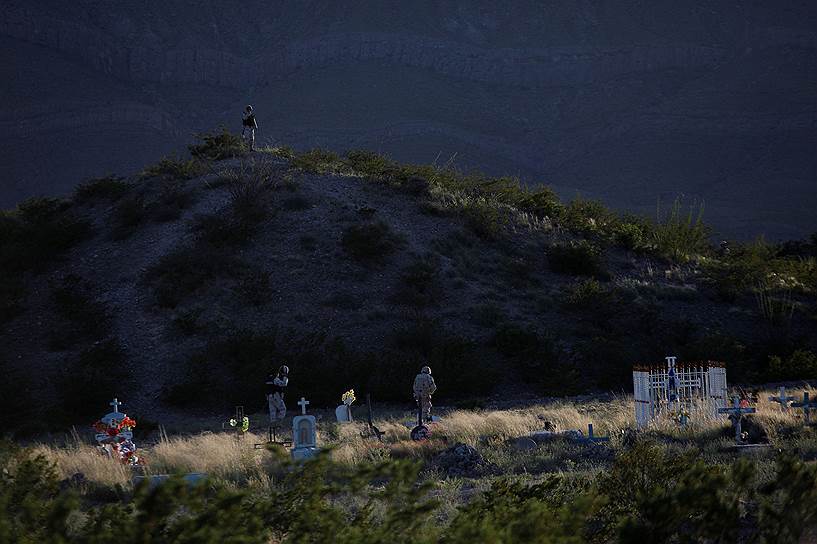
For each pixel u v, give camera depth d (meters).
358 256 170.62
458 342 143.12
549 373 140.75
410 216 194.62
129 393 131.00
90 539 25.69
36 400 126.88
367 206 193.75
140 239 175.25
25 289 161.88
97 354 135.88
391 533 27.38
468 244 189.62
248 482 55.81
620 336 159.00
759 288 192.50
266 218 179.75
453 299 165.75
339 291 161.25
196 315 147.88
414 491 28.55
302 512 28.38
